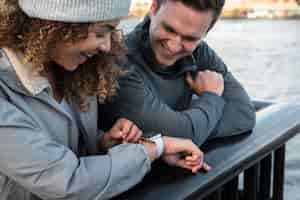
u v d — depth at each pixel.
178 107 1.65
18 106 1.09
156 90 1.56
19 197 1.14
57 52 1.10
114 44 1.27
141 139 1.26
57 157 1.06
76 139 1.24
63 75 1.23
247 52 6.82
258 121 1.64
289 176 3.14
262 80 5.45
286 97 4.82
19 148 1.03
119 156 1.14
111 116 1.47
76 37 1.07
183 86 1.64
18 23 1.09
